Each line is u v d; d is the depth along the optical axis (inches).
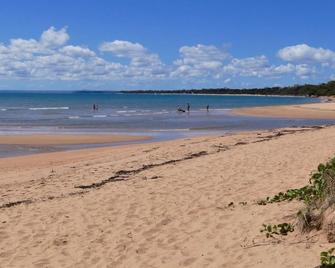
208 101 5270.7
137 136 1243.8
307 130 1109.7
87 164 701.9
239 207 339.9
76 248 292.2
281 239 254.5
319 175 296.5
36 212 381.7
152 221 333.4
